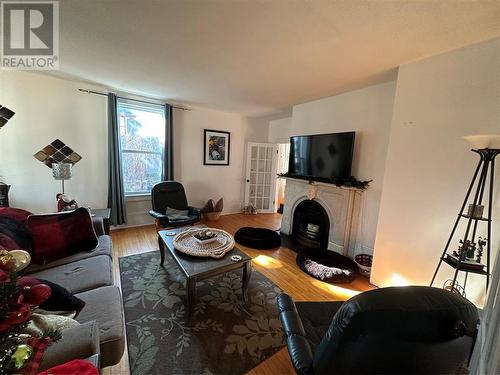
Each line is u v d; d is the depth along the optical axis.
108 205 3.54
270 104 3.86
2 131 2.74
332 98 3.24
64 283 1.50
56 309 1.11
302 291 2.29
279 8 1.40
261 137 5.44
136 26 1.66
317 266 2.65
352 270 2.64
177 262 1.91
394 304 0.69
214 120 4.66
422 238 2.02
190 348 1.53
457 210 1.81
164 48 1.99
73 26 1.69
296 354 1.01
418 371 0.84
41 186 3.04
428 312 0.69
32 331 0.91
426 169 1.97
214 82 2.84
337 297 2.21
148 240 3.40
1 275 0.61
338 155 3.07
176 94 3.45
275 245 3.41
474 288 1.72
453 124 1.80
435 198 1.92
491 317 1.00
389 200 2.24
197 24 1.61
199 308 1.94
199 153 4.56
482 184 1.55
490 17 1.39
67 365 0.76
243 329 1.72
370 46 1.81
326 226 3.36
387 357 0.77
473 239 1.61
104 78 2.85
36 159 2.97
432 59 1.91
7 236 1.59
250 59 2.14
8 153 2.79
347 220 3.05
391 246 2.24
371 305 0.69
